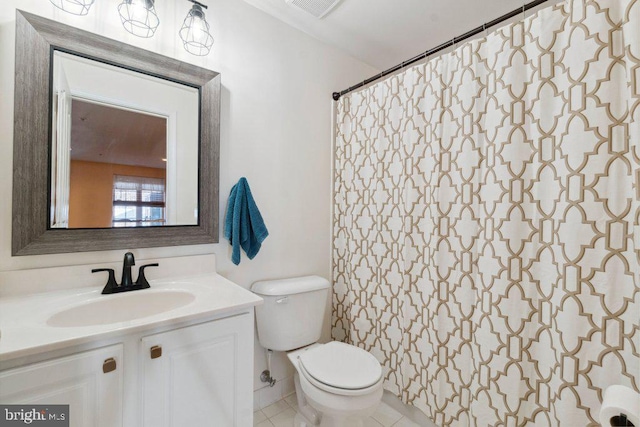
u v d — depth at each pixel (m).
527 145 1.09
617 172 0.89
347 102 1.94
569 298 0.96
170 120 1.32
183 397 0.92
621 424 0.55
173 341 0.90
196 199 1.39
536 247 1.07
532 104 1.08
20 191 1.00
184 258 1.35
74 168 1.11
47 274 1.05
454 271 1.34
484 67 1.24
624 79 0.88
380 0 1.54
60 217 1.08
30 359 0.70
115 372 0.81
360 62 2.16
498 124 1.17
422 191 1.48
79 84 1.12
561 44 1.01
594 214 0.92
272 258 1.70
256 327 1.60
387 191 1.67
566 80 0.99
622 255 0.88
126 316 1.09
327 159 1.99
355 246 1.86
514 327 1.11
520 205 1.10
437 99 1.40
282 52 1.72
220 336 0.99
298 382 1.54
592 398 0.92
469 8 1.60
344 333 1.93
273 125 1.69
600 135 0.91
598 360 0.91
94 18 1.15
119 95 1.20
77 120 1.12
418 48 2.00
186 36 1.36
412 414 1.56
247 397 1.06
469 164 1.27
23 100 1.01
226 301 1.04
